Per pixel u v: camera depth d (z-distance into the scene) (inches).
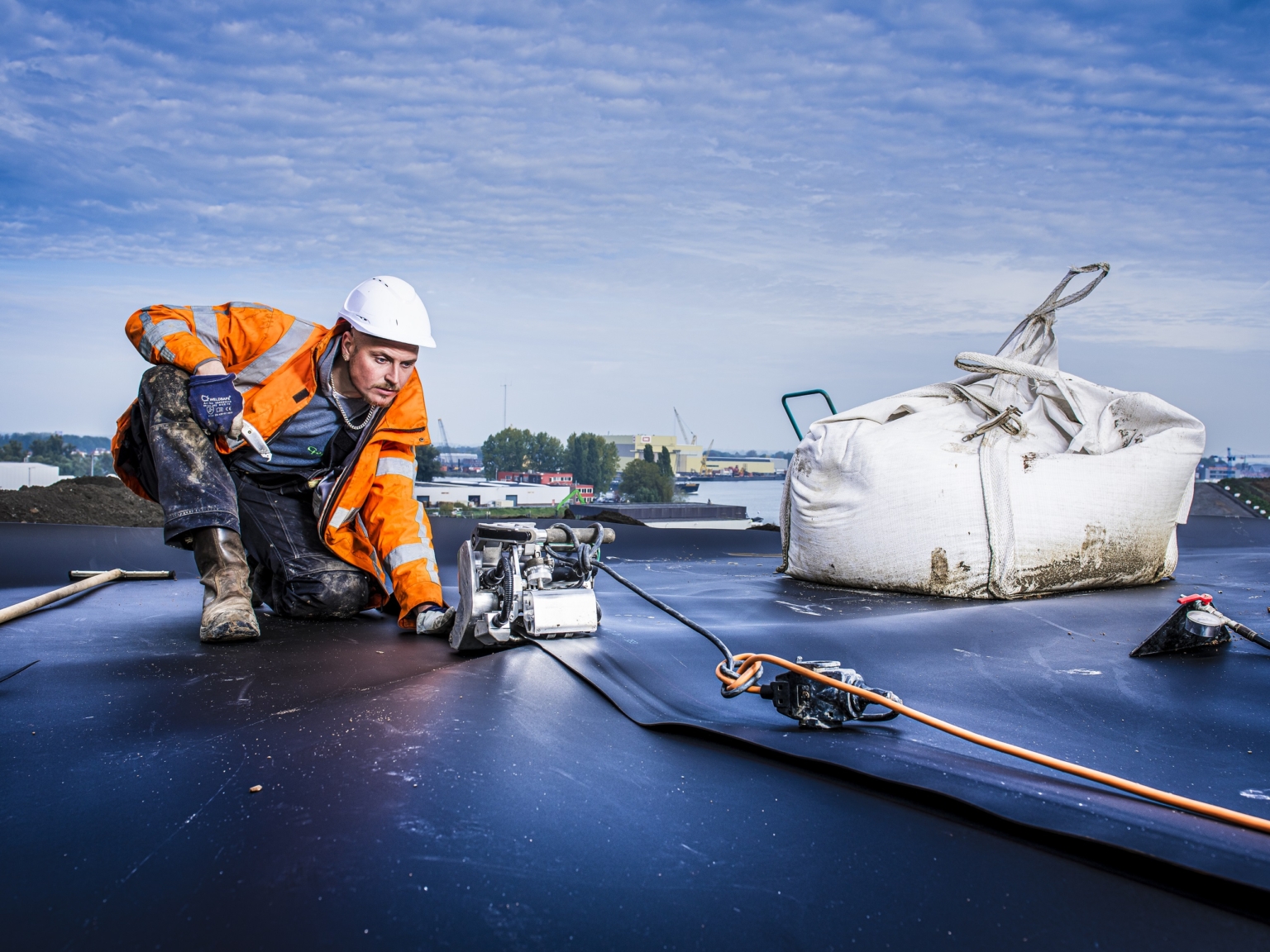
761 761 74.9
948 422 177.8
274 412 131.2
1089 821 59.5
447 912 49.6
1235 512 432.1
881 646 120.3
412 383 140.8
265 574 148.9
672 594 173.3
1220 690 100.0
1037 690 100.2
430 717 84.5
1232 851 55.0
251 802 64.0
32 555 213.3
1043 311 182.4
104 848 56.7
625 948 46.7
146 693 93.3
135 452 140.9
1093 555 165.5
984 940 47.9
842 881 54.1
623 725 84.4
